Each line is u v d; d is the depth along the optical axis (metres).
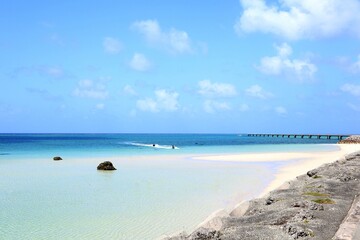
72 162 42.12
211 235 10.41
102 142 118.06
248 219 12.43
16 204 19.09
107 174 30.78
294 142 126.75
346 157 34.53
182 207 18.02
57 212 17.38
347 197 15.16
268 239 10.02
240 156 49.72
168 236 10.83
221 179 27.17
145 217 16.28
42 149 71.62
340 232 9.66
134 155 53.28
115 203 19.08
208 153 57.53
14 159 46.47
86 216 16.58
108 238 13.54
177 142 123.31
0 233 14.30
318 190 16.62
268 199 15.15
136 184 25.12
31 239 13.57
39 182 26.47
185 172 31.69
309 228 10.71
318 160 42.94
